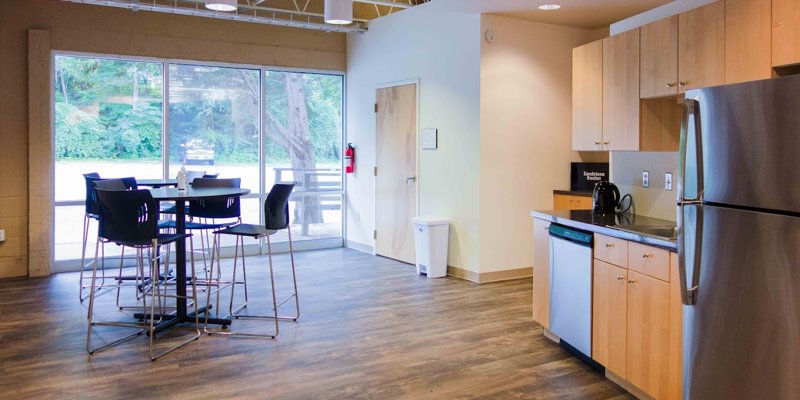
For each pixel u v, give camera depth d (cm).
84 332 417
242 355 376
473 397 316
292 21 663
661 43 336
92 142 632
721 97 233
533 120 603
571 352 385
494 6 529
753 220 220
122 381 332
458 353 383
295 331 425
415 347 393
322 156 773
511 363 365
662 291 287
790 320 207
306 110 757
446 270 614
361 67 741
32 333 414
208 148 695
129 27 636
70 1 549
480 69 565
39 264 599
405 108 664
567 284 375
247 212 724
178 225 432
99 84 631
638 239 302
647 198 393
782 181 208
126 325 416
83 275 598
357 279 595
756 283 220
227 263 671
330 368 356
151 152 662
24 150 595
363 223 754
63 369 349
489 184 580
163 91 662
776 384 214
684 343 259
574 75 424
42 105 594
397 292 541
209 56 680
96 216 511
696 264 248
